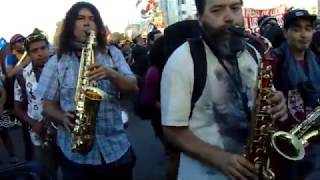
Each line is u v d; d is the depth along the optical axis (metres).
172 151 3.86
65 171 3.26
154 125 4.25
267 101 2.25
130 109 8.44
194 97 2.21
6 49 7.87
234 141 2.22
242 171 2.10
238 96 2.23
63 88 3.22
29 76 4.53
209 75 2.20
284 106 2.29
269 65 2.27
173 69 2.20
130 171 3.36
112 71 3.15
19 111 4.59
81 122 3.05
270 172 2.25
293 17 3.76
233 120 2.22
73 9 3.24
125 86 3.21
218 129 2.22
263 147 2.26
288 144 2.28
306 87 3.68
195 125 2.23
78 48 3.25
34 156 4.23
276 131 2.32
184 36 3.73
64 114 3.14
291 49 3.84
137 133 8.12
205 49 2.23
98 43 3.28
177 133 2.21
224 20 2.17
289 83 3.67
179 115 2.18
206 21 2.22
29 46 4.49
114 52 3.38
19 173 2.99
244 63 2.29
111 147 3.21
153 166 6.23
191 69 2.19
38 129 4.10
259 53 2.38
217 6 2.17
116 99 3.26
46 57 4.49
